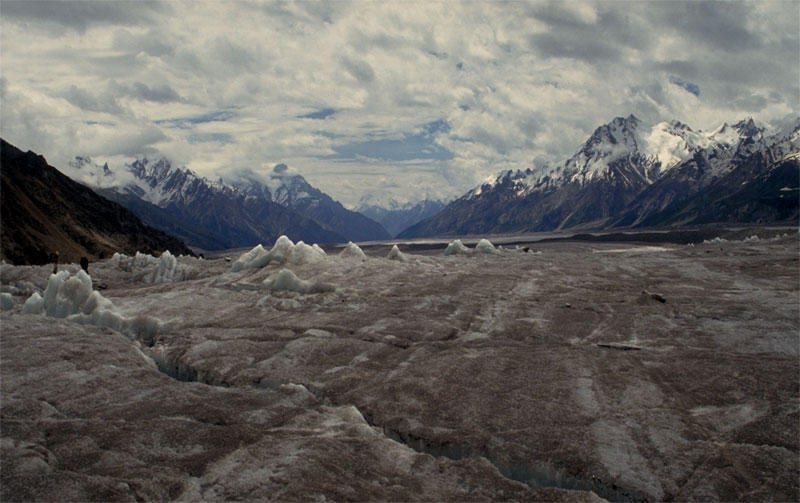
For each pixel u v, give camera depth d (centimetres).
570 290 3538
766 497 1251
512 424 1650
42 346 2262
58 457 1382
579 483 1384
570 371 2023
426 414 1742
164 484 1262
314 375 2100
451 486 1308
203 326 2831
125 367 2103
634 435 1551
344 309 3111
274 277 3719
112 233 17375
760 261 4591
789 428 1539
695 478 1340
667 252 6181
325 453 1402
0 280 4719
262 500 1202
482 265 4881
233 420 1623
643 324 2659
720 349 2256
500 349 2333
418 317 2881
